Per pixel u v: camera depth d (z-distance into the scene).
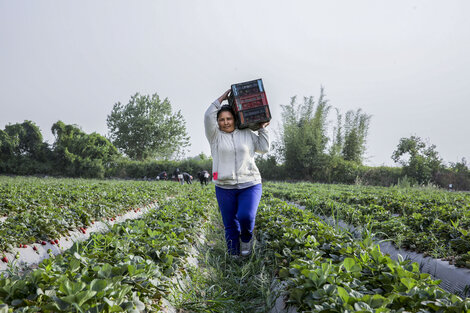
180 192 15.16
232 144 4.23
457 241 4.35
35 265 4.36
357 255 3.34
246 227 4.20
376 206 7.55
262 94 4.16
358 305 1.92
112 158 35.34
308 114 28.11
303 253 3.40
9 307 1.95
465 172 23.56
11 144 33.59
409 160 23.89
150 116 46.69
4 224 4.91
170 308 2.87
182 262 3.51
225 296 3.45
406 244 4.82
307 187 18.36
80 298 1.89
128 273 2.53
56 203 8.87
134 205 9.30
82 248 3.22
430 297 2.11
